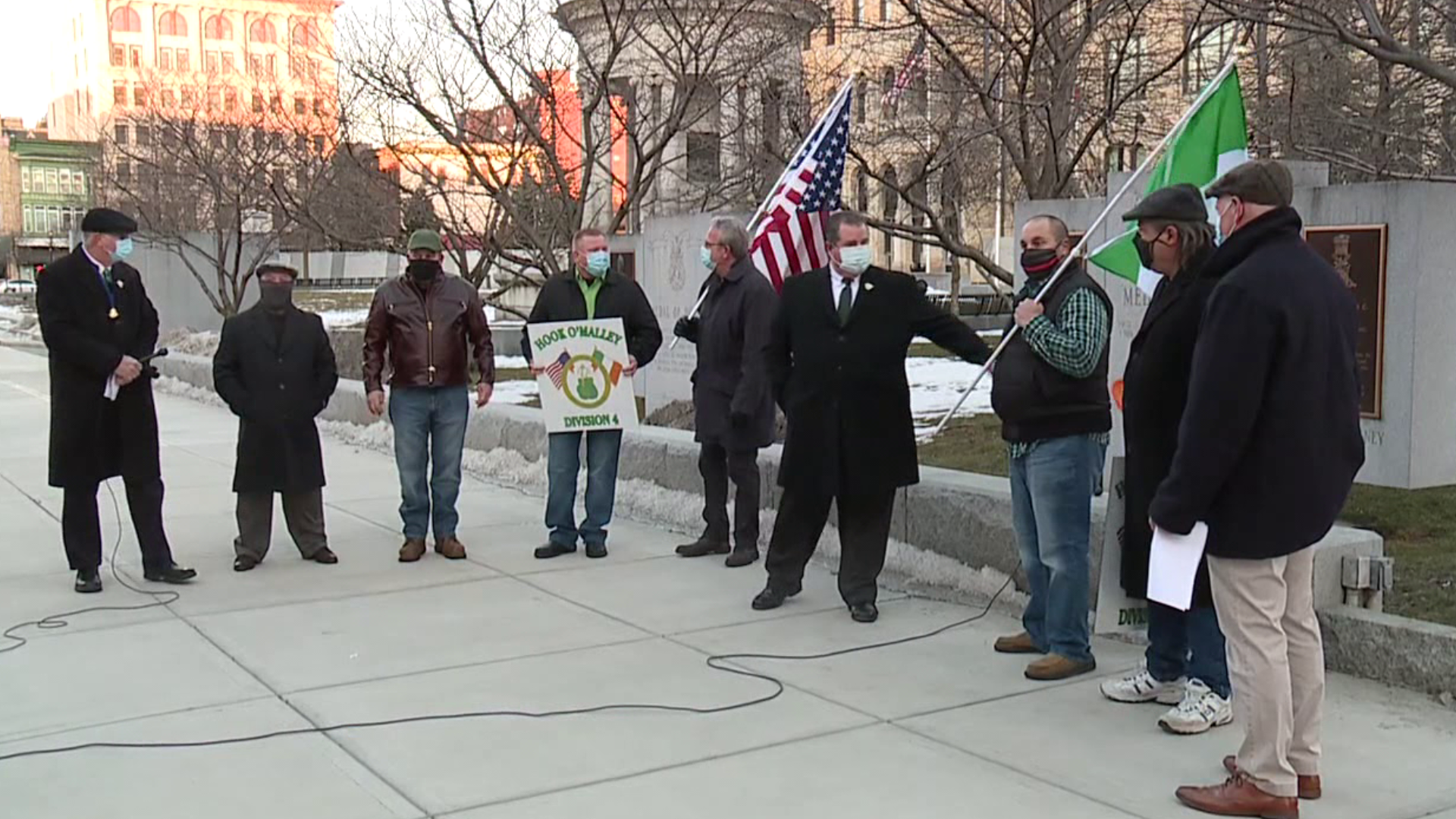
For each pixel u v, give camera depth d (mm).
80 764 4613
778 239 7914
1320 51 11953
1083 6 12992
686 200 15625
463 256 15133
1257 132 12969
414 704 5273
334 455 12812
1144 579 4980
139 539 7387
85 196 75562
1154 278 6340
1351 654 5355
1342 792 4250
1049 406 5375
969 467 9195
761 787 4375
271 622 6582
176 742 4832
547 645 6133
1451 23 10148
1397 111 12781
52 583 7422
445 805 4230
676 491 9156
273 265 7793
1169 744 4750
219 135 26156
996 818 4105
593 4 13828
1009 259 38500
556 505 8102
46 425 15273
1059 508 5410
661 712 5156
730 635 6285
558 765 4590
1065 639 5539
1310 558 4090
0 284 80562
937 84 13953
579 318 7941
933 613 6688
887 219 14750
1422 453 7496
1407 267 7430
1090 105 11930
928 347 19297
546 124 15141
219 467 12016
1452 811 4102
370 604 6949
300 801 4277
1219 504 3926
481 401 8172
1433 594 6012
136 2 77500
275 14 58812
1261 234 3930
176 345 24328
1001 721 5023
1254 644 3963
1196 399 3861
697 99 14570
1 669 5770
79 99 86250
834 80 15234
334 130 18047
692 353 13109
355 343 18906
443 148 19594
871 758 4641
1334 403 3867
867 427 6375
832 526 7840
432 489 8133
